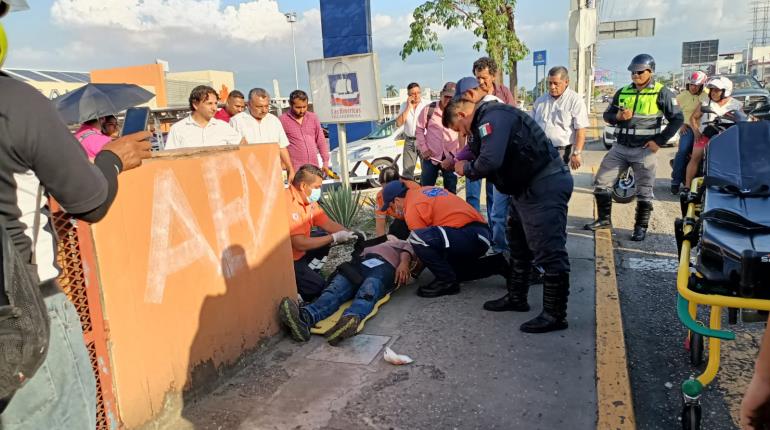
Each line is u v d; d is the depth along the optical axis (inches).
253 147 139.0
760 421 51.1
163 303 109.8
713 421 110.8
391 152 440.1
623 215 280.8
